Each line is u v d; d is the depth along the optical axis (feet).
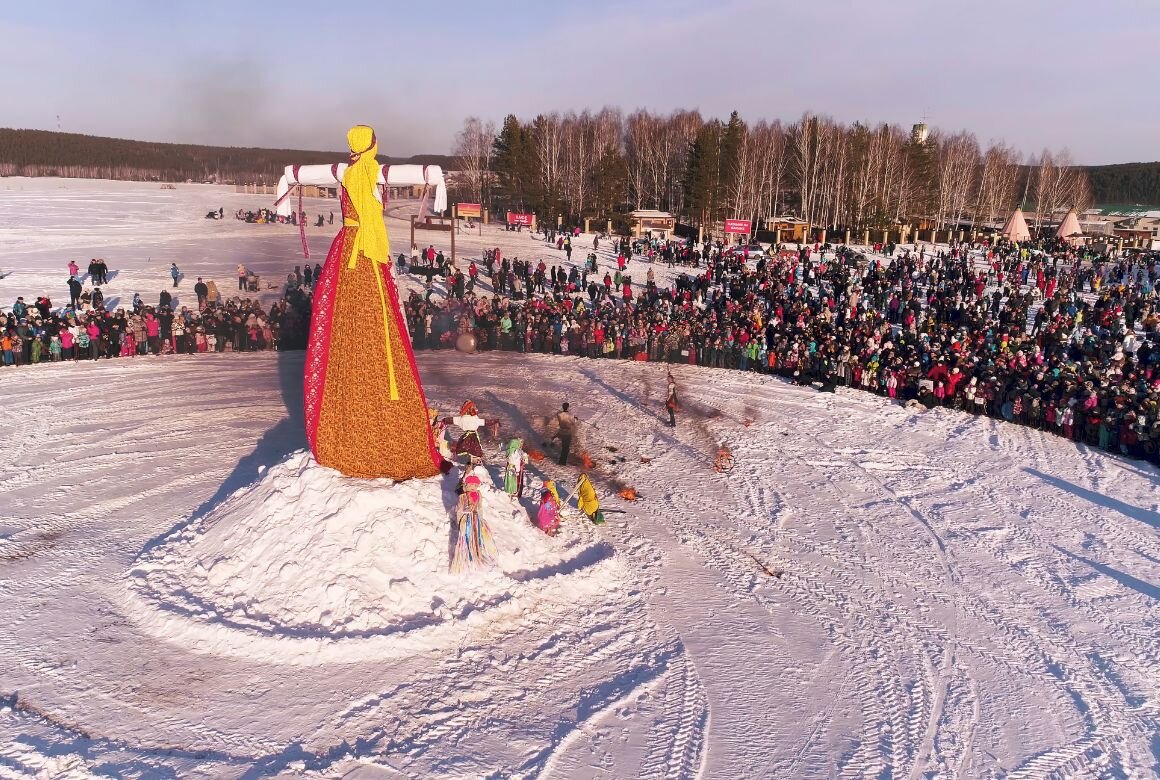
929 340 90.27
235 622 33.99
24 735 27.43
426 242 166.40
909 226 230.27
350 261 39.78
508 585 37.86
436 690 31.22
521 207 227.81
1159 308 107.55
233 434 61.57
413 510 38.60
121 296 110.83
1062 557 47.55
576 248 164.86
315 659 32.40
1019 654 37.11
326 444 40.55
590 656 34.42
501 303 104.17
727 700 32.01
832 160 243.60
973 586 43.55
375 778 26.30
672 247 156.87
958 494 57.16
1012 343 87.04
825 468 61.52
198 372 81.82
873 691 33.37
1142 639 38.81
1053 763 29.53
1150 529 51.93
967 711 32.45
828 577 43.73
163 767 26.30
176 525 44.39
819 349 87.56
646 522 49.55
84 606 35.94
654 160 257.96
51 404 68.59
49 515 45.75
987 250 174.40
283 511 38.63
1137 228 240.94
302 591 35.17
